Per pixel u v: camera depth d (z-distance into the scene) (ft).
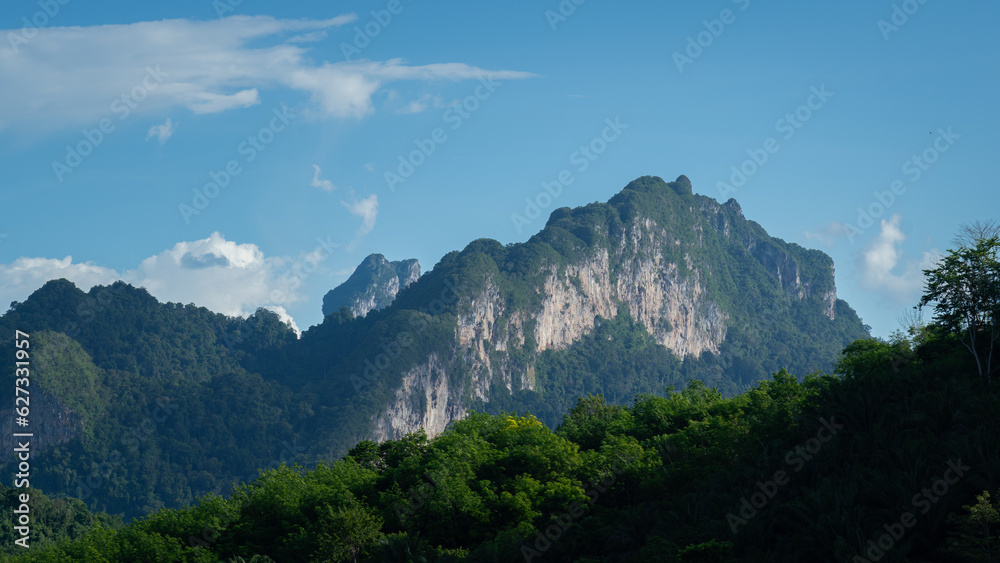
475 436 294.25
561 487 225.35
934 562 137.90
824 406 216.54
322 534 220.84
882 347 272.51
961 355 230.89
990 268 226.99
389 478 264.52
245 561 230.07
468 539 222.69
